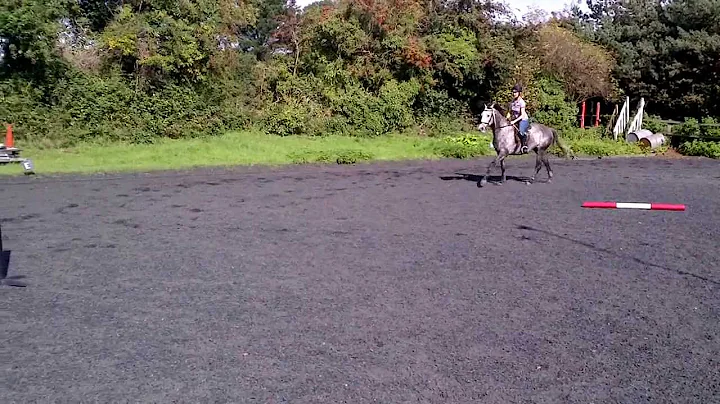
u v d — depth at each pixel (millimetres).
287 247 8391
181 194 13062
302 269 7297
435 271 7227
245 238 8938
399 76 27766
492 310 5926
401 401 4164
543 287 6664
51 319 5676
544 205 11945
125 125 21766
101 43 22734
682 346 5152
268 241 8750
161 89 23125
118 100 21719
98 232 9312
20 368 4668
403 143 23953
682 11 32469
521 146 14734
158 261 7648
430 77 27438
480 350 4996
